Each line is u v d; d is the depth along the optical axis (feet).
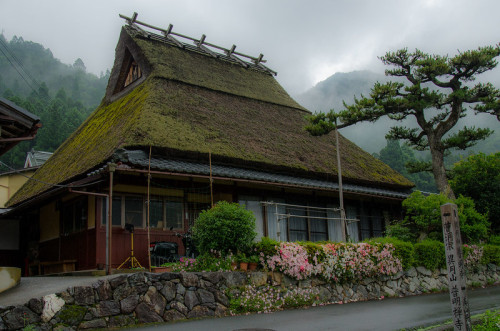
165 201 39.27
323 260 32.45
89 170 37.83
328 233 49.60
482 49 49.21
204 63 62.80
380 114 50.98
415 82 52.13
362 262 34.88
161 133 39.52
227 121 49.34
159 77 51.44
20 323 20.16
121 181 35.94
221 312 26.35
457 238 19.71
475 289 42.32
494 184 53.57
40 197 41.88
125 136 38.24
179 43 63.21
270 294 28.86
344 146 60.49
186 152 39.29
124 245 36.32
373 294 35.14
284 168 45.96
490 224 48.70
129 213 37.35
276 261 29.91
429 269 40.86
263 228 43.78
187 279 25.91
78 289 22.18
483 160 55.57
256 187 44.29
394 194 53.62
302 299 30.12
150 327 22.43
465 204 47.32
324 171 48.98
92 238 36.42
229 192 42.45
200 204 41.22
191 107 48.49
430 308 29.30
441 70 49.42
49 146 152.66
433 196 45.06
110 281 23.26
